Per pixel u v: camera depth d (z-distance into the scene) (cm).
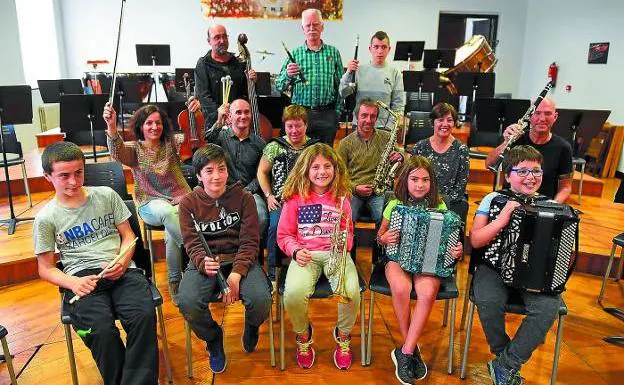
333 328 252
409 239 205
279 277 220
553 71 691
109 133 251
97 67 720
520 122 275
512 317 266
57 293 284
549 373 218
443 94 605
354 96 365
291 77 343
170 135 266
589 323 261
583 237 336
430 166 216
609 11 591
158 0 727
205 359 224
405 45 566
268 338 242
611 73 592
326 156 216
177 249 256
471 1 764
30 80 690
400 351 208
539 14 738
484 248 208
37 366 217
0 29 533
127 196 248
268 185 279
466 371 216
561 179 279
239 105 279
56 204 189
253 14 739
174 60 748
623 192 276
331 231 218
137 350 181
